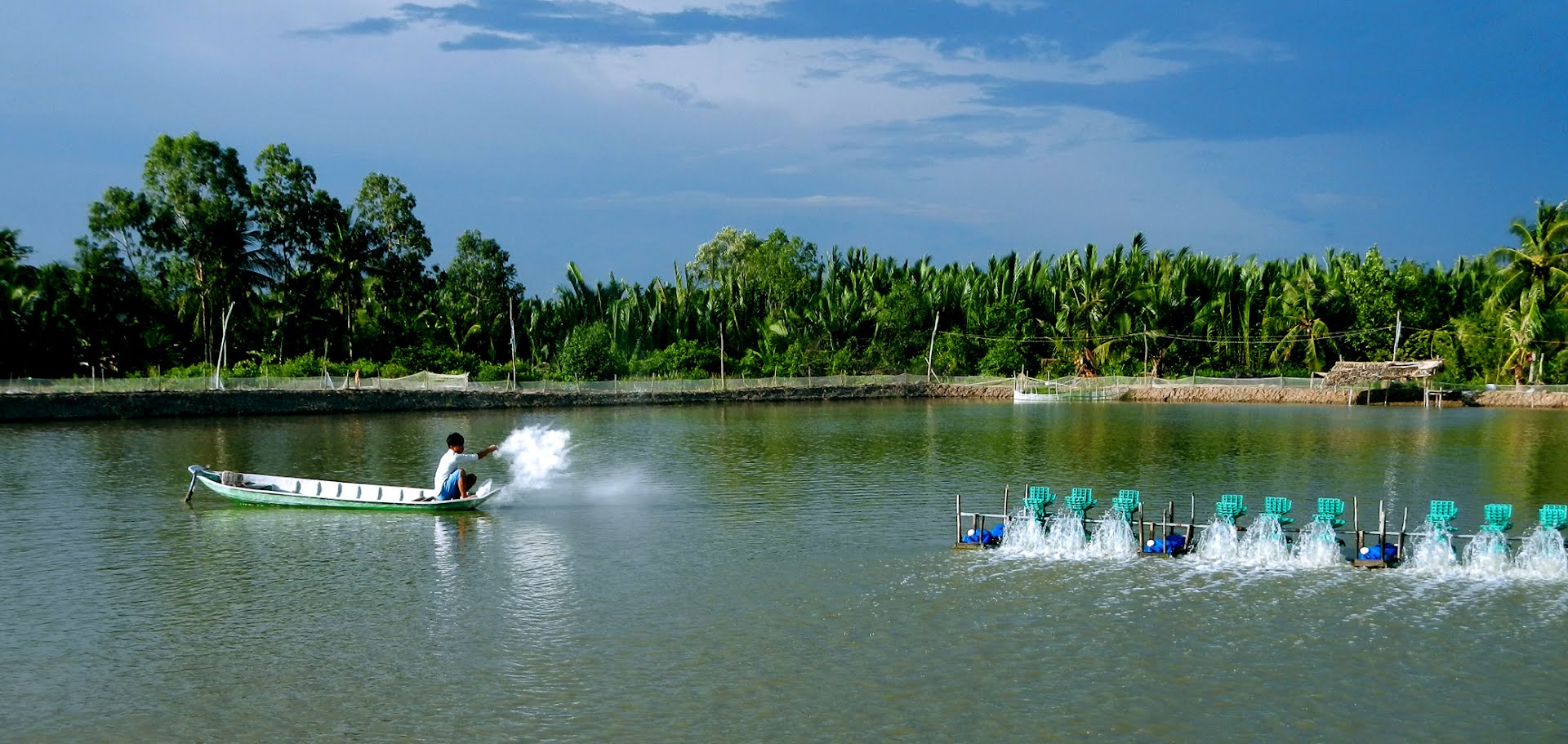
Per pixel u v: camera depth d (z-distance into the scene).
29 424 51.25
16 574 20.95
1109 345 89.12
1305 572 20.80
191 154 72.19
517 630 17.55
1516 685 15.14
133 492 30.03
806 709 14.36
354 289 82.00
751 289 103.50
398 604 18.97
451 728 13.77
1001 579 20.50
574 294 95.19
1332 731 13.73
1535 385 71.75
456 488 27.70
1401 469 35.88
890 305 93.69
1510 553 21.72
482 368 76.94
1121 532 23.11
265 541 23.84
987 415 64.56
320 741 13.44
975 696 14.78
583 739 13.47
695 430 52.53
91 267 68.44
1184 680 15.33
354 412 62.50
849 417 62.34
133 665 15.96
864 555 22.55
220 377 60.47
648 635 17.33
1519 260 72.06
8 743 13.31
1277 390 77.81
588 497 30.09
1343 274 92.56
